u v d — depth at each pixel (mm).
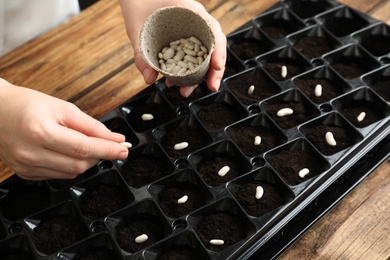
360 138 884
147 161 885
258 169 853
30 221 819
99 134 782
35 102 752
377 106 928
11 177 852
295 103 936
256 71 968
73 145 744
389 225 839
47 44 1025
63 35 1036
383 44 1016
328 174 852
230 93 938
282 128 907
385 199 862
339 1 1088
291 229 824
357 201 861
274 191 845
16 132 743
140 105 938
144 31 841
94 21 1054
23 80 985
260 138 890
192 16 848
